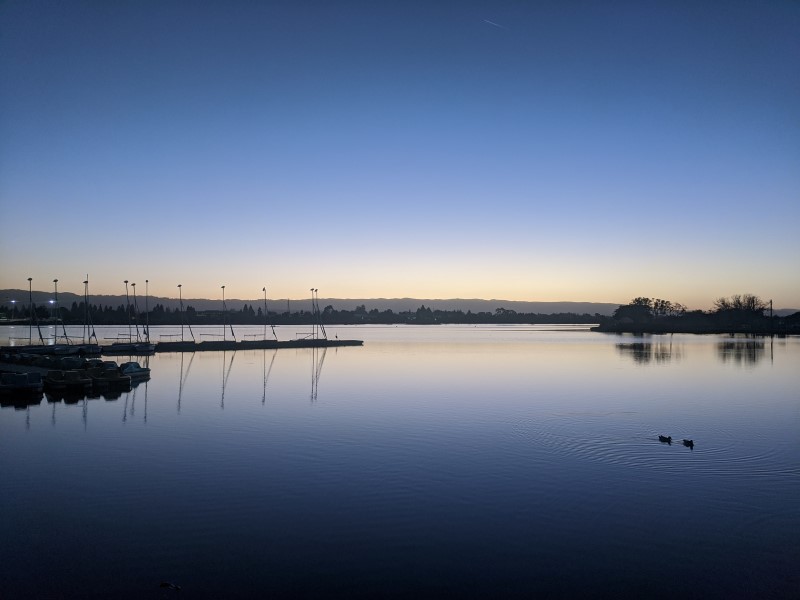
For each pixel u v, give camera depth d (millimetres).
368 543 18891
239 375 71750
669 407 45812
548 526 20312
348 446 31891
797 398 51125
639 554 18219
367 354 116375
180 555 18047
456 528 20062
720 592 16078
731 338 198625
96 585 16297
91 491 23969
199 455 29922
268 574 16875
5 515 21281
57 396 52031
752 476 26094
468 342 184250
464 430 36312
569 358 103500
